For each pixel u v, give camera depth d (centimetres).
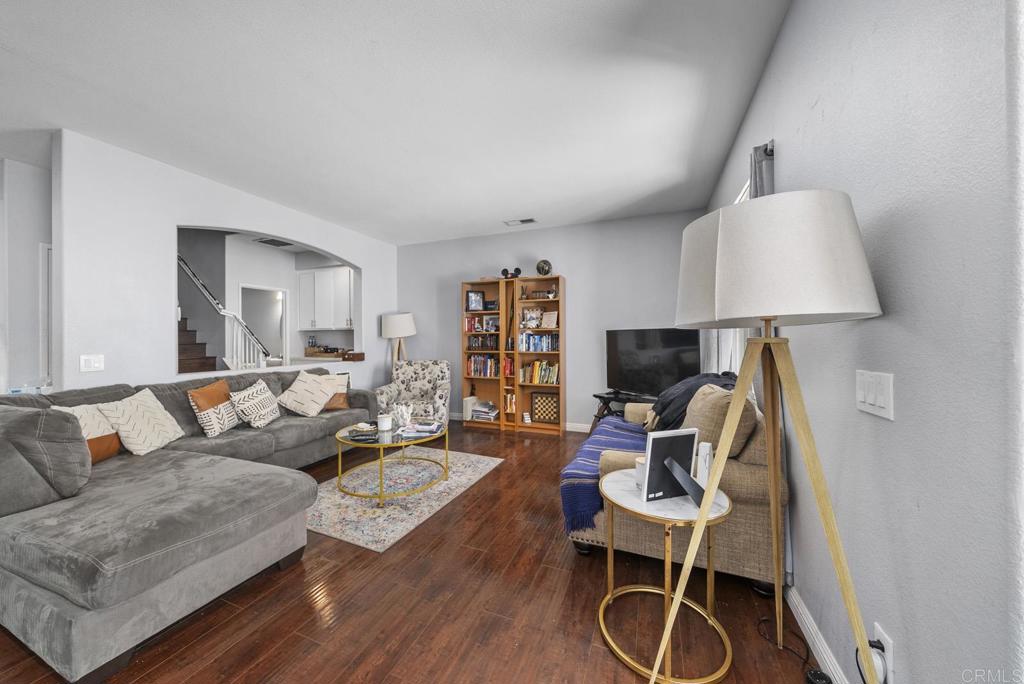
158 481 193
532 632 157
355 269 544
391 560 208
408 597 178
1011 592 65
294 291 713
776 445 143
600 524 202
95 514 155
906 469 93
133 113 245
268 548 189
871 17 106
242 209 378
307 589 183
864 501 112
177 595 153
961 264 76
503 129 265
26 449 167
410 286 596
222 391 328
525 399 515
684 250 111
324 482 318
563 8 166
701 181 356
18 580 144
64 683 132
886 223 100
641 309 466
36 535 142
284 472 211
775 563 148
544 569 200
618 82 215
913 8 89
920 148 87
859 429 115
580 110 242
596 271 486
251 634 155
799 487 161
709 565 158
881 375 102
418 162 316
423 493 296
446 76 210
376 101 233
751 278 91
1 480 158
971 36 72
